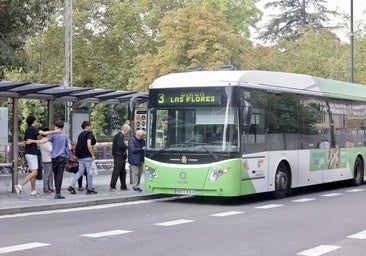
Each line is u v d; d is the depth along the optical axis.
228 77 14.53
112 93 17.12
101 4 46.59
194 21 34.53
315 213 13.07
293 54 40.81
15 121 15.92
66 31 32.94
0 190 16.81
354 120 20.78
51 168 16.03
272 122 15.74
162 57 35.75
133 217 12.42
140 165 17.02
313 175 17.81
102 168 24.53
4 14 21.84
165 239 9.62
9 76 38.41
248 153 14.66
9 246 8.92
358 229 10.76
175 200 16.02
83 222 11.62
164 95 15.10
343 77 38.56
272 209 13.88
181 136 14.77
